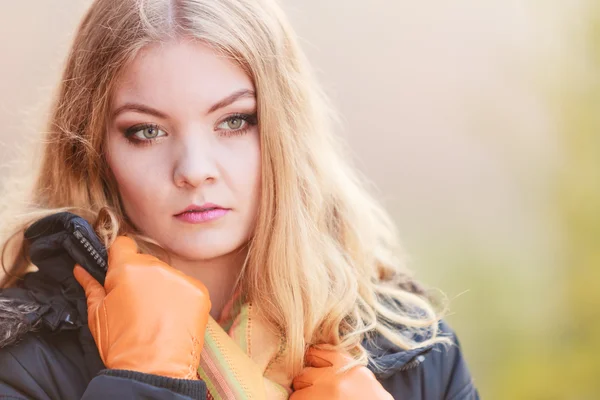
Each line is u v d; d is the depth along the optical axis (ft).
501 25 13.44
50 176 4.61
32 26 11.82
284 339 4.39
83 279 4.15
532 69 12.59
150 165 4.10
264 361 4.33
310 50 14.76
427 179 14.34
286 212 4.38
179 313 3.82
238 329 4.33
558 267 11.60
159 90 3.99
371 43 14.93
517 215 12.80
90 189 4.45
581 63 11.49
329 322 4.49
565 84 11.57
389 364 4.50
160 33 3.98
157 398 3.53
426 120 14.70
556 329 11.28
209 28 4.01
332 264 4.63
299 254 4.42
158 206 4.12
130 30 4.04
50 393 4.00
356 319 4.59
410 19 15.06
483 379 11.01
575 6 11.60
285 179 4.35
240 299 4.43
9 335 3.90
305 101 4.64
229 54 4.07
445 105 14.57
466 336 11.56
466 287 12.23
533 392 10.71
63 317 4.06
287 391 4.34
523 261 12.23
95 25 4.26
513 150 12.89
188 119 4.04
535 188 12.50
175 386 3.59
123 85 4.06
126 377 3.56
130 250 4.10
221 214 4.17
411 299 4.91
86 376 4.06
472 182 13.83
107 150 4.25
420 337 4.78
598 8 11.43
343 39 14.92
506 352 11.25
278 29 4.43
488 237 13.10
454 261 12.78
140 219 4.24
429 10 15.44
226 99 4.08
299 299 4.41
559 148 11.64
